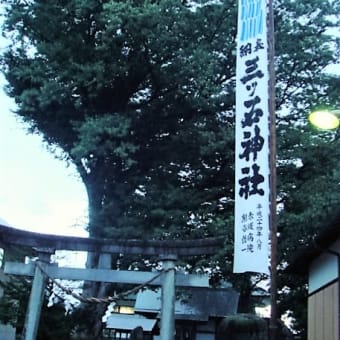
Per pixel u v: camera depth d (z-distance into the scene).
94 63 15.91
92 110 17.08
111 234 15.70
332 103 17.06
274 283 8.93
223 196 17.86
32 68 16.30
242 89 10.49
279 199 16.81
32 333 11.14
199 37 16.94
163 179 17.81
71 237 11.75
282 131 16.84
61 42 16.59
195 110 17.45
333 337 12.02
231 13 16.52
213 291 28.88
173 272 11.46
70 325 14.25
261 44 10.45
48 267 11.59
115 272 11.61
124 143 15.94
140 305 29.47
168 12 15.00
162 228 16.09
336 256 12.19
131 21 14.75
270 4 10.57
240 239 9.91
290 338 16.77
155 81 16.95
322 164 16.89
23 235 11.60
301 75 18.02
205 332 27.78
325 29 18.11
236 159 10.26
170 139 17.78
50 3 16.41
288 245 15.37
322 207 14.65
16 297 14.10
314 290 14.34
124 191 17.28
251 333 18.88
